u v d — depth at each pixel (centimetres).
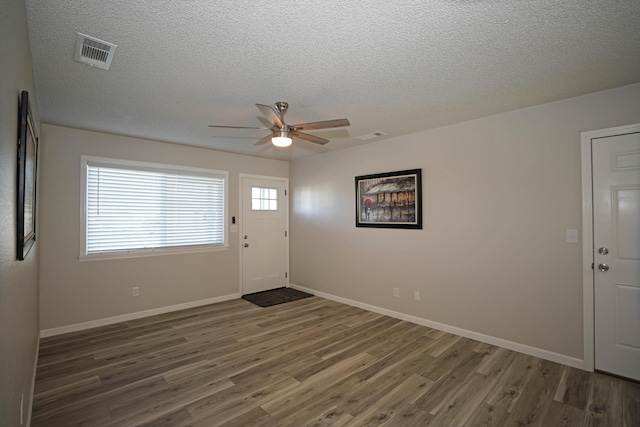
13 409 133
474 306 346
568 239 287
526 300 310
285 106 293
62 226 367
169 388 250
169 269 447
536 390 247
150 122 352
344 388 251
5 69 102
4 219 104
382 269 436
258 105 241
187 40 192
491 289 333
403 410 224
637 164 255
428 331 371
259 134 401
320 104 299
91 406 226
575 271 283
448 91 271
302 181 565
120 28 179
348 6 162
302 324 395
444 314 371
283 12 166
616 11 166
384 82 252
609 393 242
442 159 373
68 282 371
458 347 326
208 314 435
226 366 287
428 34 187
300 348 325
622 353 261
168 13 166
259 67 227
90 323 383
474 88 265
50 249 360
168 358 302
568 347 286
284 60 217
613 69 231
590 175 275
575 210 283
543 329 299
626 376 259
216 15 168
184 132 392
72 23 174
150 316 426
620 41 194
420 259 394
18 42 132
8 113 109
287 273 591
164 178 446
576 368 280
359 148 468
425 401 234
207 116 332
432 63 222
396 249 420
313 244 543
